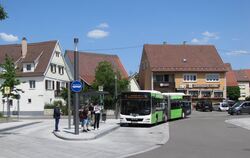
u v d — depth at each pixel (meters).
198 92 86.25
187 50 89.81
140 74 95.56
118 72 67.81
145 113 35.12
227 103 78.31
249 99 96.81
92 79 82.88
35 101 69.62
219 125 37.31
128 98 35.69
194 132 29.67
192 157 16.23
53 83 72.62
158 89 85.31
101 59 91.00
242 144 21.42
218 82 87.12
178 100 48.38
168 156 16.61
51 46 73.62
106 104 64.81
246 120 44.31
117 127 34.00
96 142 22.47
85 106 27.70
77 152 18.02
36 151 17.97
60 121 42.19
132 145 21.20
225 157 16.17
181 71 85.69
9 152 17.47
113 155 17.30
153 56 87.75
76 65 25.20
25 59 72.44
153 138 25.17
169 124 39.34
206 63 87.69
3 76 53.91
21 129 30.36
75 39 25.22
